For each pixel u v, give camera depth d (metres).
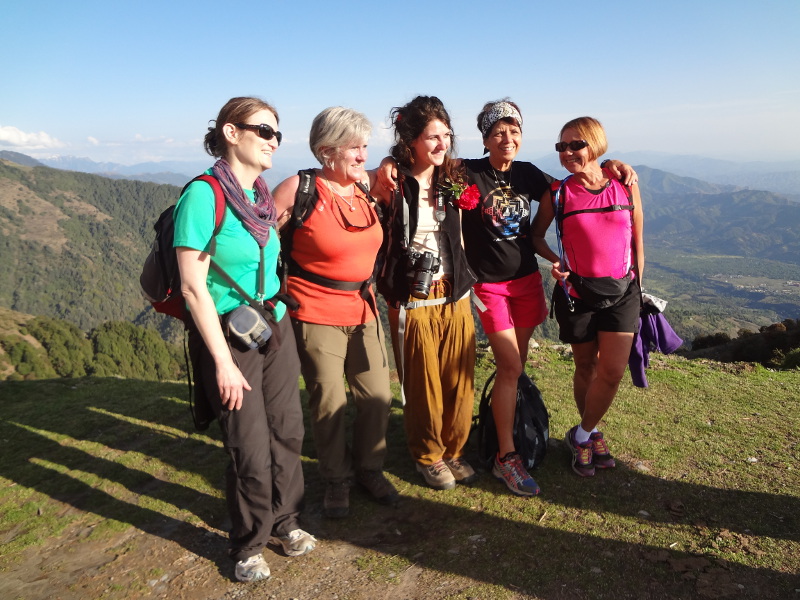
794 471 3.33
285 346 2.62
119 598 2.41
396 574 2.50
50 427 4.47
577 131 2.94
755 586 2.30
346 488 3.03
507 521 2.88
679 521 2.82
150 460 3.78
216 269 2.35
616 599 2.27
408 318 3.05
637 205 3.02
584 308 3.11
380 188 3.00
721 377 5.66
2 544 2.89
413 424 3.21
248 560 2.50
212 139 2.43
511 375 3.20
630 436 3.92
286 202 2.70
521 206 3.10
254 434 2.42
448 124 2.86
